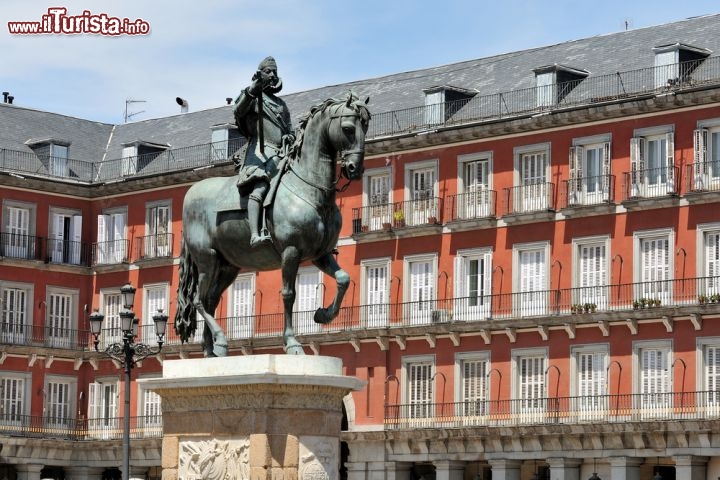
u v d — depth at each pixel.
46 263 76.69
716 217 59.06
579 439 61.12
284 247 19.62
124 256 77.12
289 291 19.64
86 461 75.94
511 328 63.97
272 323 71.56
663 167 60.56
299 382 19.03
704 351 59.00
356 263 69.50
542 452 62.31
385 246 68.75
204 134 79.62
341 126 19.42
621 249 61.56
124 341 43.59
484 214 65.62
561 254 63.34
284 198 19.72
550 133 64.00
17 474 74.94
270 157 20.17
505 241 65.06
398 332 67.19
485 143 66.00
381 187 69.19
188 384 19.56
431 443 65.50
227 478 19.27
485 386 65.00
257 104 20.27
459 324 65.31
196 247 20.70
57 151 78.25
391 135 68.50
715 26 63.69
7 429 74.50
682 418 58.44
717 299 58.41
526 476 64.56
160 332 45.41
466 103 68.50
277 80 20.41
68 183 77.50
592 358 62.09
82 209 78.50
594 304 61.81
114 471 76.56
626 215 61.50
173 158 77.62
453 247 66.69
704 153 59.38
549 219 63.66
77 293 77.94
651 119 61.00
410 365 67.50
